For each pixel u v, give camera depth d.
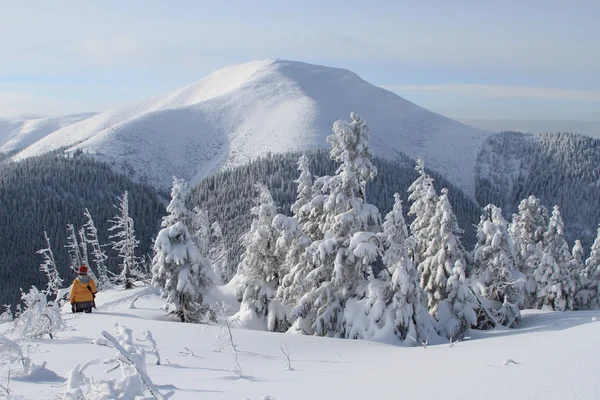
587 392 5.07
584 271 49.31
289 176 165.00
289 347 15.19
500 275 31.12
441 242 29.30
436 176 181.25
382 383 6.99
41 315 13.63
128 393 4.68
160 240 26.92
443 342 23.80
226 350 13.25
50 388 6.82
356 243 23.47
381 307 22.77
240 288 29.44
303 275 26.03
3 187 145.00
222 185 162.38
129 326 16.34
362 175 24.80
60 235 130.75
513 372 6.71
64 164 180.88
